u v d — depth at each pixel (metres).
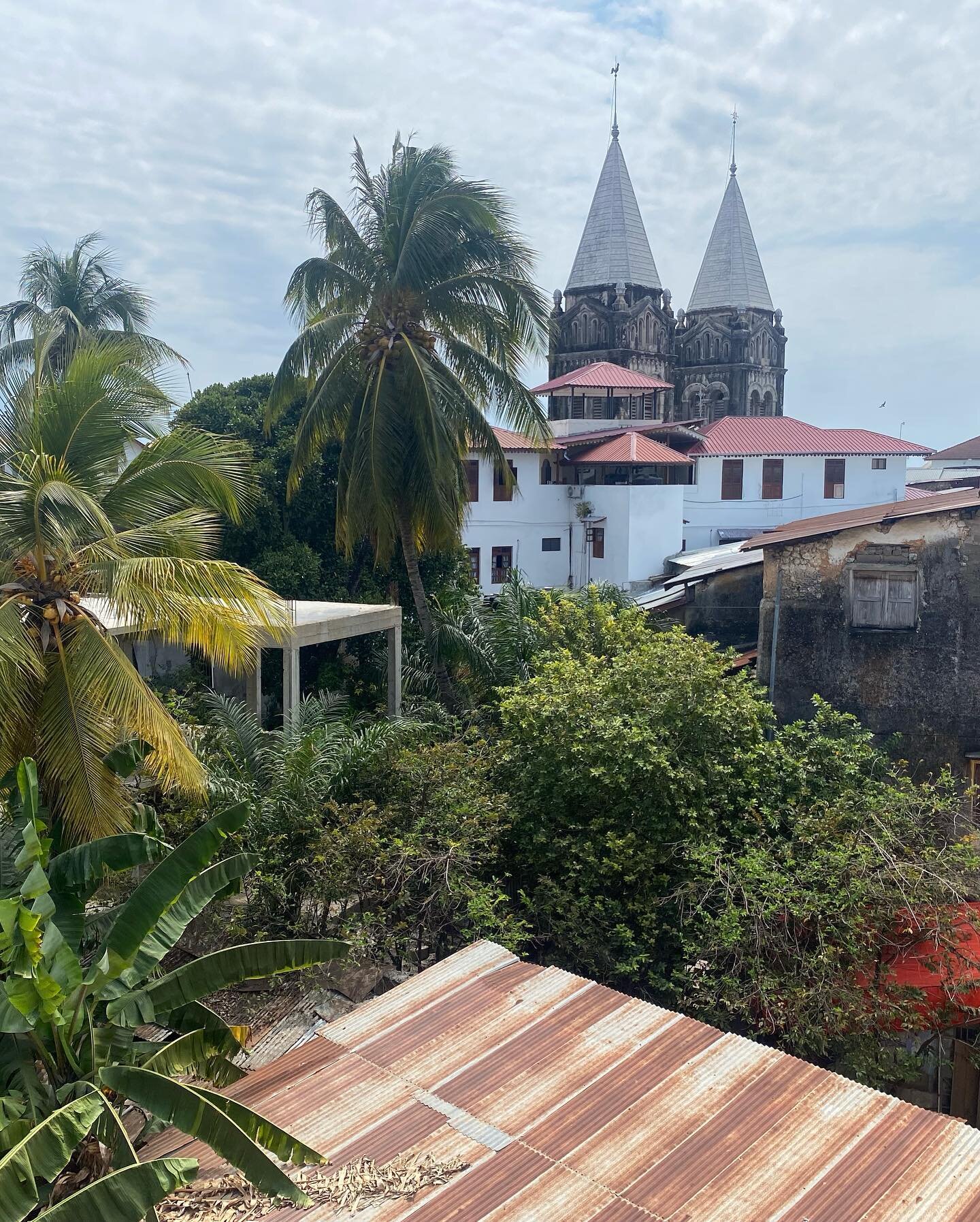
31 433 9.99
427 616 21.03
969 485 43.44
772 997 10.43
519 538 38.69
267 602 9.92
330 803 11.95
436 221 18.11
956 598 15.17
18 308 26.30
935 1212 5.34
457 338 20.20
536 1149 5.92
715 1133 6.03
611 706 13.11
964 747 15.33
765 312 62.62
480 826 12.26
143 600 9.23
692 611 20.91
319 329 19.20
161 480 10.55
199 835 7.39
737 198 61.88
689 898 11.54
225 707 13.44
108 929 8.78
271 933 11.25
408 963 11.44
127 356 10.90
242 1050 8.30
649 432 40.41
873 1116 6.16
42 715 9.23
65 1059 6.86
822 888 11.12
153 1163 5.20
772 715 13.86
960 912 11.27
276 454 23.81
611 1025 7.25
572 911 11.66
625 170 59.38
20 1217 5.01
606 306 58.72
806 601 15.83
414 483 19.42
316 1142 6.08
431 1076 6.71
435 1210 5.46
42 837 8.62
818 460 39.81
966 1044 11.72
